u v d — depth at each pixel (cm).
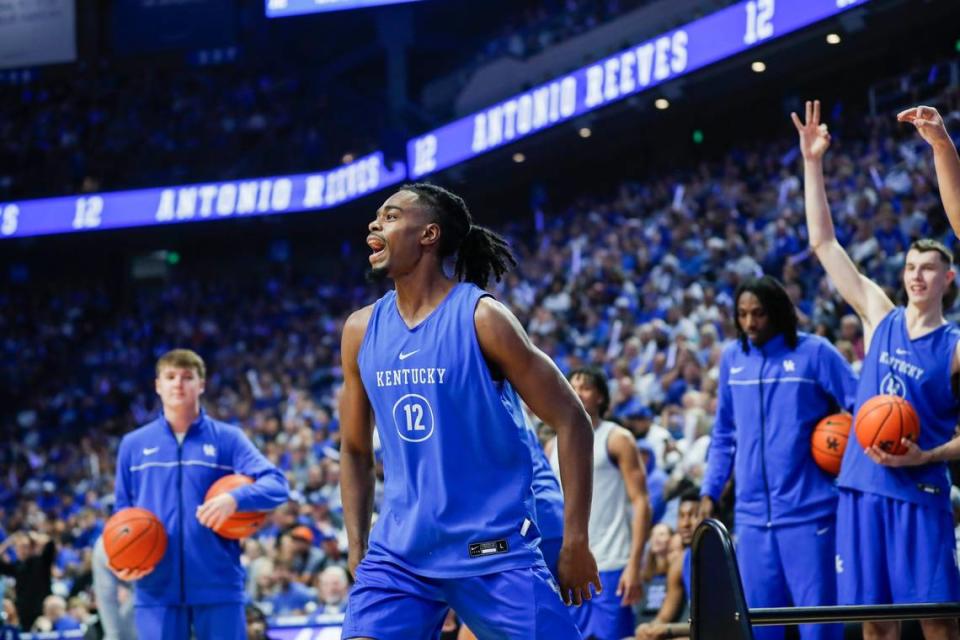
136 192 2278
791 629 498
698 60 1441
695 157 1877
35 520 1427
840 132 1545
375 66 2473
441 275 302
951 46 1504
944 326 427
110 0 2561
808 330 954
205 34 2505
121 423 2055
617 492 548
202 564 518
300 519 1054
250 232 2439
